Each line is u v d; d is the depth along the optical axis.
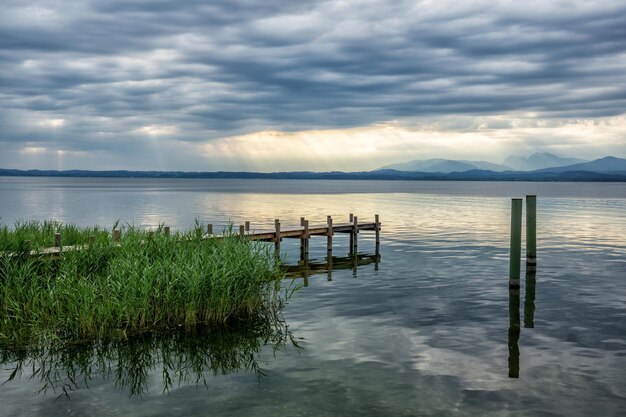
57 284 13.42
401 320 14.42
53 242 18.53
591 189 179.00
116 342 12.40
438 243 32.22
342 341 12.51
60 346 12.08
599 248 29.16
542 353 11.55
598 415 8.47
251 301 14.72
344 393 9.35
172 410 8.77
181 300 13.52
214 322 13.84
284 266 24.80
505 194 127.75
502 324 13.98
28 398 9.34
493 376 10.15
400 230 40.38
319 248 31.44
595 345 12.15
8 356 11.48
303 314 15.13
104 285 13.37
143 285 13.19
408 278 21.02
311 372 10.43
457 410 8.62
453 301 16.78
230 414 8.55
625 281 19.92
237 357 11.44
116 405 9.01
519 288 18.33
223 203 81.75
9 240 15.97
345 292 18.31
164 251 16.31
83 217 53.41
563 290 18.38
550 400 9.03
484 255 27.08
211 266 14.46
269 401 9.05
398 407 8.73
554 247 29.61
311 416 8.42
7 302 12.81
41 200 87.88
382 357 11.30
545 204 76.06
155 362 11.18
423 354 11.50
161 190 149.00
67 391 9.66
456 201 89.62
